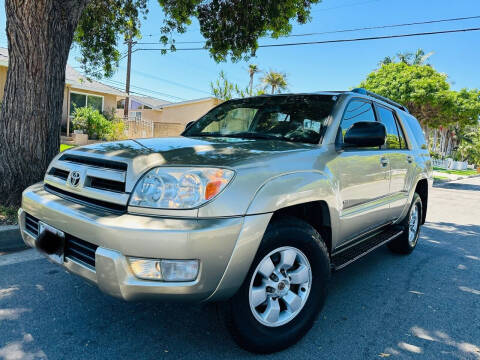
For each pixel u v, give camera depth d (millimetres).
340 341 2600
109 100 20344
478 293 3645
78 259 2221
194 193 2000
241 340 2258
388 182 3713
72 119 18781
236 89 20250
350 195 2977
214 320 2750
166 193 2008
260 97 3809
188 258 1925
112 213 2088
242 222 2057
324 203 2637
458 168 38656
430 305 3299
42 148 4906
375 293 3510
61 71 5070
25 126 4750
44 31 4730
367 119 3598
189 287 1955
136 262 1951
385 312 3105
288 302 2434
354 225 3148
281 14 7473
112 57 9008
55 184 2576
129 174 2117
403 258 4715
